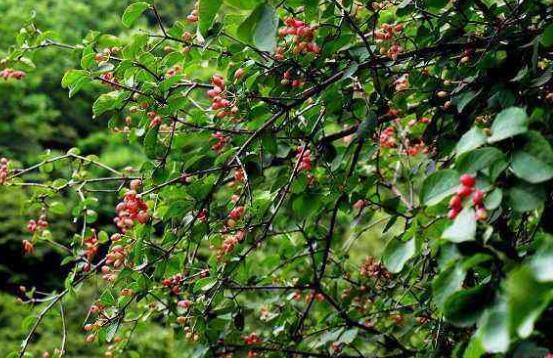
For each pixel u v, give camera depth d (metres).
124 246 2.52
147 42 2.41
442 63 2.46
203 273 2.56
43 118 8.78
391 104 2.54
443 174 1.98
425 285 2.70
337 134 2.57
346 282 3.21
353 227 2.67
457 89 2.46
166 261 2.49
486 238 1.95
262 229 2.67
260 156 2.46
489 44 2.36
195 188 2.43
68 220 7.61
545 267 1.84
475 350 1.93
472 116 2.40
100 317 2.59
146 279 2.50
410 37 2.58
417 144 2.92
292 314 2.99
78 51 2.52
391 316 2.98
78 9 9.79
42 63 9.01
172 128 2.51
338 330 2.67
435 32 2.46
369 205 2.70
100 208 7.72
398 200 2.52
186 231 2.49
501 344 1.85
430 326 2.68
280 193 2.54
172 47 2.58
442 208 2.05
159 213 2.53
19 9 8.65
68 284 2.57
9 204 7.62
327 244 2.63
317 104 2.45
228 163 2.48
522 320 1.78
